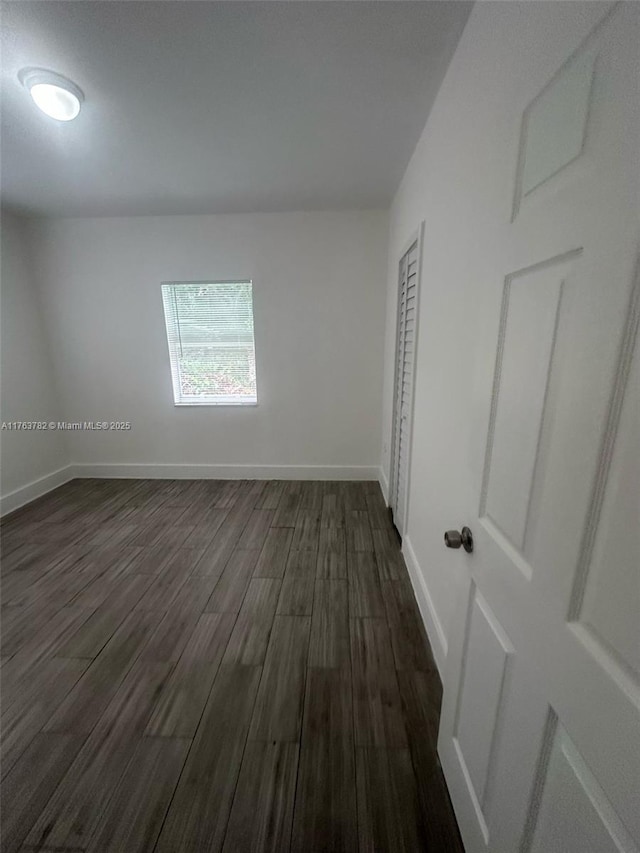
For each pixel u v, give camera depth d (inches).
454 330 51.6
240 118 65.0
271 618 70.8
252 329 128.1
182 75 53.7
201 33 46.1
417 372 75.9
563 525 21.2
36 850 38.9
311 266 120.5
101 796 43.1
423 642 64.7
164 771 45.5
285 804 42.1
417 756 46.6
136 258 122.5
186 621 70.3
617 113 17.1
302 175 89.0
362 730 49.8
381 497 124.8
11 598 77.2
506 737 28.4
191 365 132.3
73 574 85.0
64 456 140.1
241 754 47.1
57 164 82.0
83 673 59.4
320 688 56.1
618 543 17.3
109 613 72.6
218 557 91.4
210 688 56.4
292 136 71.1
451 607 53.5
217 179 91.0
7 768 46.1
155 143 72.9
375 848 38.4
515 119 30.2
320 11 43.3
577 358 20.1
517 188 28.4
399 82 55.8
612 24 17.8
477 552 34.3
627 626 16.7
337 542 97.7
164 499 124.3
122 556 92.0
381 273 120.3
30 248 122.3
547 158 24.5
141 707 53.6
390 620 69.9
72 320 128.7
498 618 29.9
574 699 20.2
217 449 139.5
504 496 29.3
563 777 21.3
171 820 40.9
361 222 116.6
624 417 16.9
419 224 71.2
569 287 21.1
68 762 46.6
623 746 16.7
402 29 45.8
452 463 52.9
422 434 72.0
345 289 122.2
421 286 71.5
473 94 42.9
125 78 54.2
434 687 56.1
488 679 31.8
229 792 43.2
